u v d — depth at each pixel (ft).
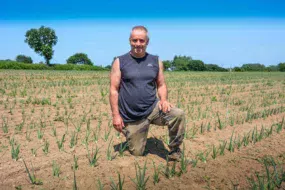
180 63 290.35
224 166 13.30
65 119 21.93
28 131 18.20
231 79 82.12
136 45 12.42
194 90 47.91
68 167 12.71
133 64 12.92
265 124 21.59
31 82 55.36
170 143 13.32
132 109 13.19
